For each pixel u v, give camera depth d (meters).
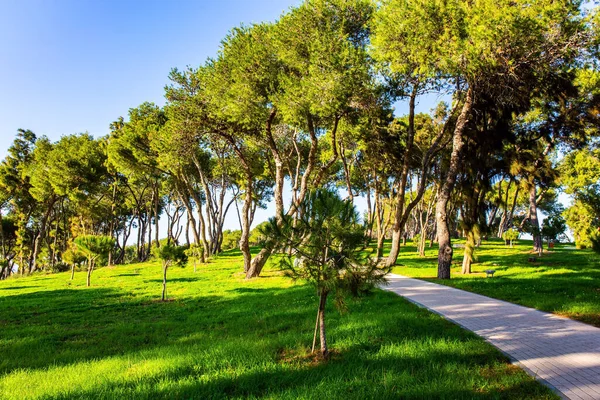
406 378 4.62
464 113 17.33
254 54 18.61
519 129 21.75
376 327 7.45
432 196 32.66
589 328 7.07
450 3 14.73
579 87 20.02
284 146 28.36
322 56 16.48
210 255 37.16
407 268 22.17
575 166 27.56
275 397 4.30
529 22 12.91
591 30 13.25
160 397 4.53
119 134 36.78
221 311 11.37
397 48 16.56
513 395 4.08
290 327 8.38
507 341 6.27
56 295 17.11
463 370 4.88
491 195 20.78
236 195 47.53
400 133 24.88
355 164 32.66
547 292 11.55
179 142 22.22
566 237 49.28
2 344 8.20
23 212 46.84
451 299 11.06
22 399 4.69
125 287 19.08
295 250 5.98
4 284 25.86
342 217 5.93
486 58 14.12
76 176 37.66
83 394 4.66
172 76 21.14
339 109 17.95
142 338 8.34
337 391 4.35
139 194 48.59
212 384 4.83
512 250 33.72
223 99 19.72
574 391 4.13
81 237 20.31
